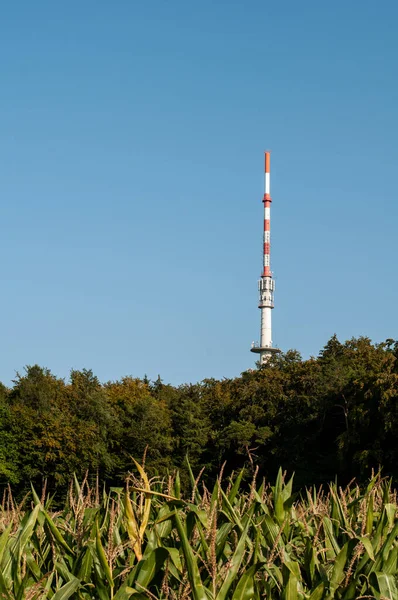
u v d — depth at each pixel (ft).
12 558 19.36
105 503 23.35
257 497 23.44
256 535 21.90
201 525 20.77
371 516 23.56
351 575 21.01
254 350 418.31
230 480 25.57
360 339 220.64
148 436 189.98
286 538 23.45
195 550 20.80
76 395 197.06
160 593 19.16
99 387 207.00
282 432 192.65
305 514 24.23
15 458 178.19
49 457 177.17
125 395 210.38
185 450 196.85
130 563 20.53
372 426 152.25
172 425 205.16
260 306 423.64
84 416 192.13
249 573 18.97
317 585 20.34
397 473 141.79
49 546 21.72
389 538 20.92
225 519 22.63
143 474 21.25
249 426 192.54
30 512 21.48
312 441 181.06
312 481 167.73
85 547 21.11
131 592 18.48
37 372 204.85
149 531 21.08
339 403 179.22
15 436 179.93
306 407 186.80
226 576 19.06
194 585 18.39
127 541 20.63
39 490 180.45
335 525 24.58
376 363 181.98
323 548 22.29
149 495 20.93
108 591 19.67
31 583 20.04
